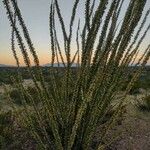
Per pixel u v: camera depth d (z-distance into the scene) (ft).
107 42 7.79
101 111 8.82
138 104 20.57
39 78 7.68
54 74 8.75
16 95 23.03
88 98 7.34
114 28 7.83
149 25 7.84
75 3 7.48
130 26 7.70
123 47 7.98
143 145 12.47
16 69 7.93
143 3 7.36
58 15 7.87
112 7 7.36
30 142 11.61
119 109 8.38
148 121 16.42
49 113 7.86
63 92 8.68
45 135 8.57
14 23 6.72
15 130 12.94
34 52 7.27
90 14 8.02
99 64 7.88
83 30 8.16
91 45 7.63
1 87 30.81
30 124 8.36
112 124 8.53
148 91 33.35
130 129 14.25
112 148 11.66
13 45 7.47
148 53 7.77
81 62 7.94
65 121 8.37
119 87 8.83
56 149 8.27
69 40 7.88
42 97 7.82
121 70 8.36
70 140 7.77
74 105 8.12
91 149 10.67
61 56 8.87
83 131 8.57
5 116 14.51
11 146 11.28
